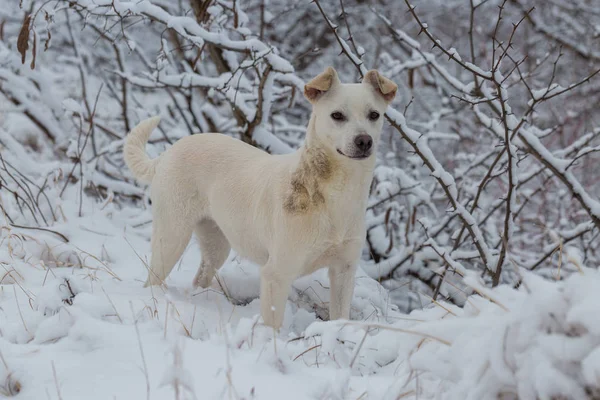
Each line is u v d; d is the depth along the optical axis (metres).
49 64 9.88
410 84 6.28
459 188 6.29
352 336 3.07
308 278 4.51
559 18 9.81
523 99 9.38
